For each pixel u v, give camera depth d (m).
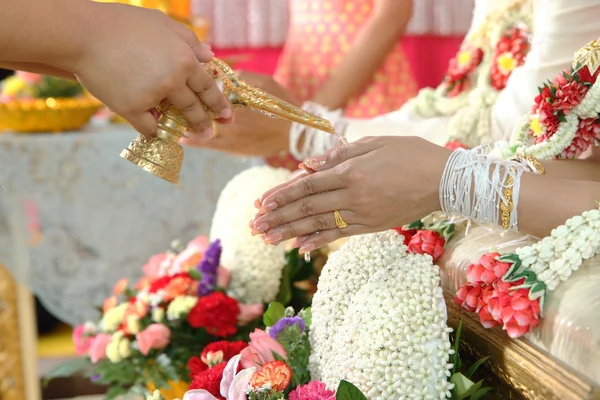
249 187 1.36
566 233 0.78
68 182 2.29
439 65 2.94
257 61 3.07
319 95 1.94
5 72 2.77
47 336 2.75
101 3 0.83
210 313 1.23
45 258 2.30
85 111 2.38
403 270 0.85
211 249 1.33
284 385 0.82
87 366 1.53
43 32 0.78
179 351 1.29
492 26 1.25
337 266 0.92
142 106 0.82
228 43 3.03
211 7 3.01
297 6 2.30
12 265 2.29
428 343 0.79
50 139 2.26
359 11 2.20
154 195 2.33
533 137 1.00
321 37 2.24
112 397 1.34
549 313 0.73
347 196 0.83
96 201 2.30
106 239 2.32
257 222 0.84
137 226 2.33
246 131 1.42
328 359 0.88
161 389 1.27
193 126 0.88
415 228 0.97
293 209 0.84
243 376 0.83
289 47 2.35
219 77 0.88
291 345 0.95
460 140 1.21
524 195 0.82
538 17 1.10
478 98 1.22
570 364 0.70
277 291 1.34
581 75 0.92
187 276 1.34
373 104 2.26
